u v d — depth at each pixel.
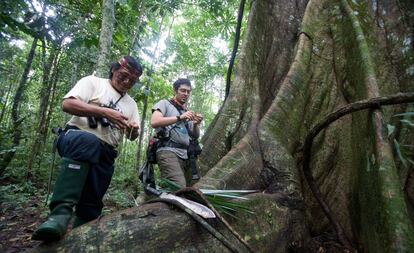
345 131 3.23
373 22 3.70
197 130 3.24
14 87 12.81
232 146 3.29
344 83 3.47
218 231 2.11
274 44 4.14
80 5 6.47
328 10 4.03
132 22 7.33
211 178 2.64
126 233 1.90
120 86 2.44
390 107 3.08
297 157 3.17
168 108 3.26
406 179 2.79
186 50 12.72
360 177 2.68
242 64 3.73
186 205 2.08
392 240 1.92
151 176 3.10
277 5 4.38
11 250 3.26
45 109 7.95
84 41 6.24
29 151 7.64
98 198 2.45
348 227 2.85
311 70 3.66
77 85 2.27
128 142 13.29
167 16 12.96
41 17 5.71
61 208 1.94
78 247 1.82
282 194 2.68
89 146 2.08
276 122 3.17
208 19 12.19
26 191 5.88
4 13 5.18
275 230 2.41
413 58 3.31
